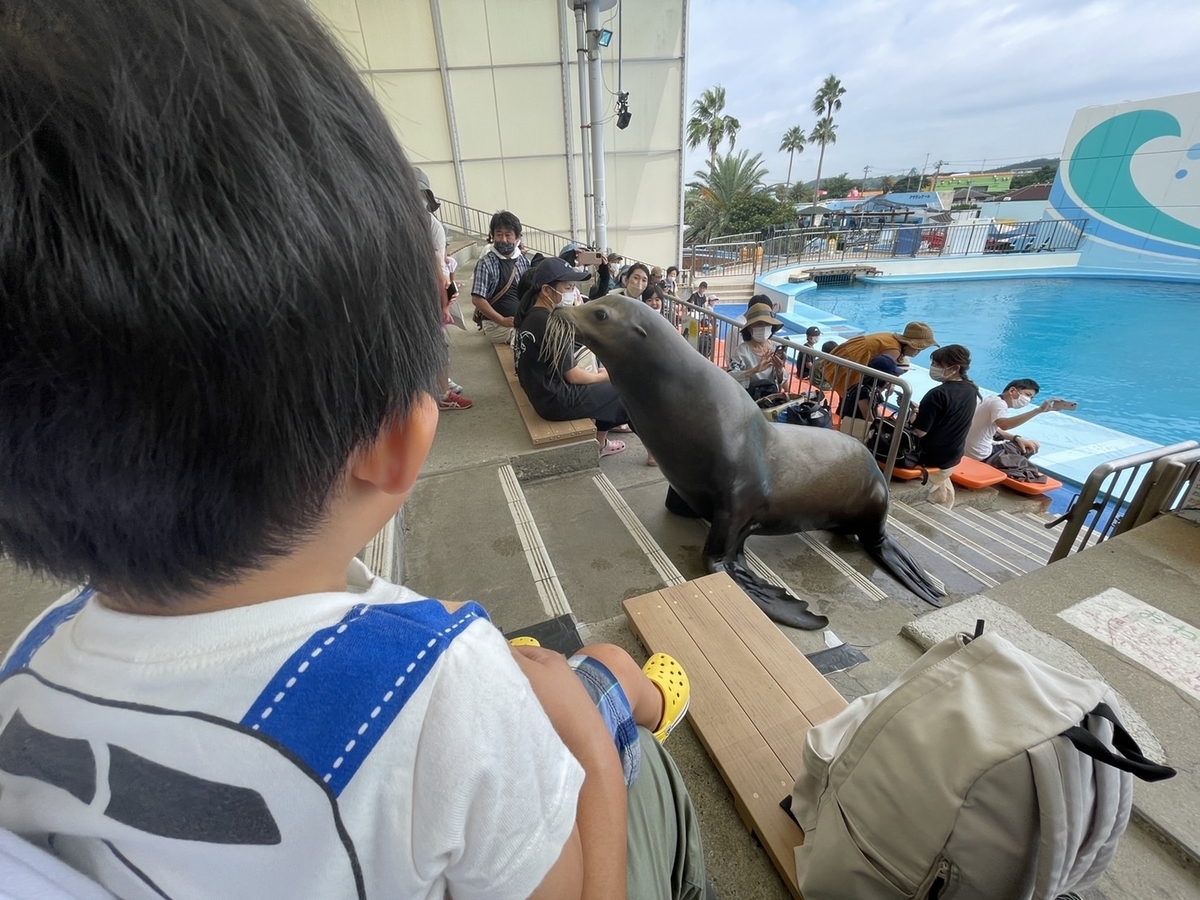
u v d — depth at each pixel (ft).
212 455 0.95
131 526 0.99
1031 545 15.71
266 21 0.94
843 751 3.73
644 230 50.60
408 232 1.14
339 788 1.16
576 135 45.98
